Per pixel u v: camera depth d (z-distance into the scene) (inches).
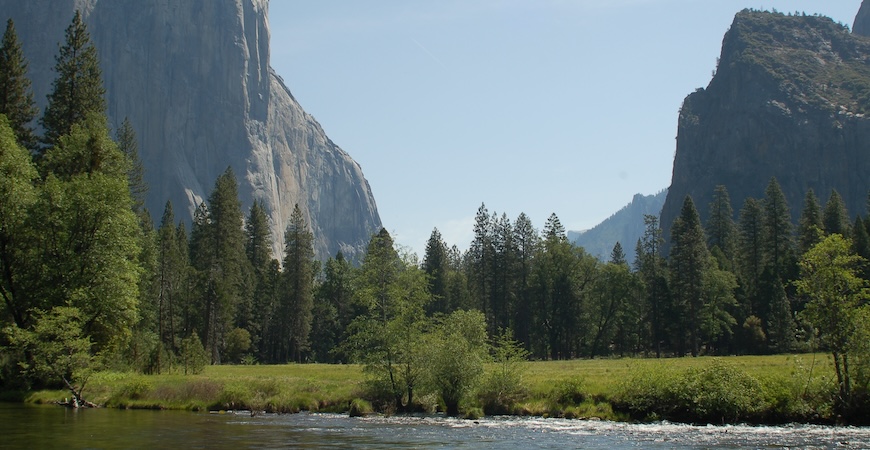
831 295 1397.6
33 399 1615.4
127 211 1940.2
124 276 1857.8
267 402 1604.3
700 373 1465.3
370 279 1792.6
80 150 2057.1
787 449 1077.1
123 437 1106.1
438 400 1676.9
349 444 1103.6
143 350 2305.6
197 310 3681.1
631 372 1578.5
